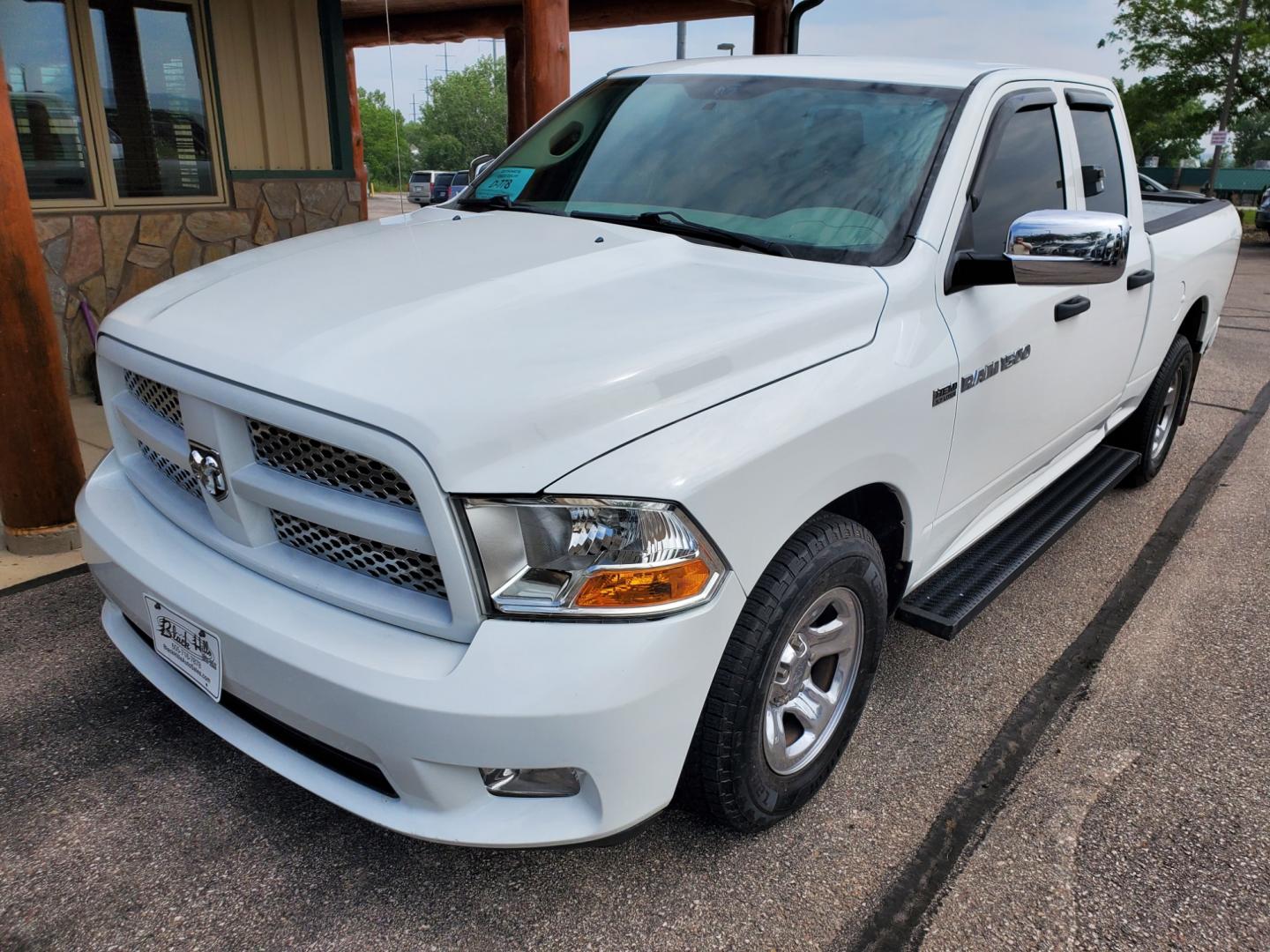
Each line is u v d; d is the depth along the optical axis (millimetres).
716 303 2260
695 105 3242
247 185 7133
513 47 10984
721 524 1896
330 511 1883
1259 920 2195
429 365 1871
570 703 1741
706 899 2213
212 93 6840
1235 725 2980
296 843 2350
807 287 2418
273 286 2355
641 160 3139
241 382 1944
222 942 2049
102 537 2332
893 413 2357
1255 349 9242
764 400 2074
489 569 1762
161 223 6656
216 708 2248
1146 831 2479
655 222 2852
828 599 2318
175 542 2244
